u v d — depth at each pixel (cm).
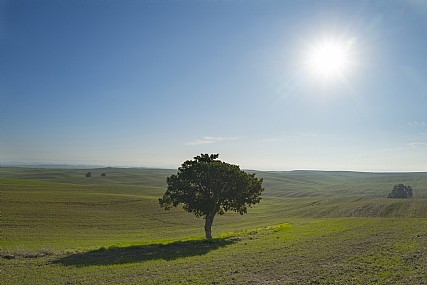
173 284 1753
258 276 1875
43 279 1886
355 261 2150
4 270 2102
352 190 16812
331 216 7481
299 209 9125
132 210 7400
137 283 1784
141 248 3066
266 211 9169
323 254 2411
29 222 5325
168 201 4350
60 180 18712
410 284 1645
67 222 5666
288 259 2292
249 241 3388
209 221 4181
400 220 4725
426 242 2767
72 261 2397
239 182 4116
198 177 4059
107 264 2281
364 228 3819
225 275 1916
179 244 3309
